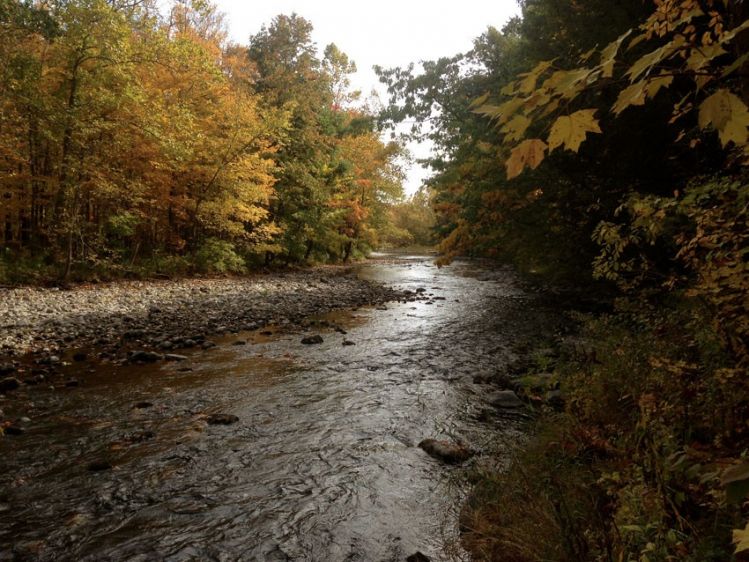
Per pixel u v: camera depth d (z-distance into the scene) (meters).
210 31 29.17
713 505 1.84
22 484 3.85
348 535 3.20
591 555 2.22
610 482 2.61
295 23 28.66
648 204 2.68
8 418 5.16
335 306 14.23
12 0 12.45
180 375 7.00
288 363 7.80
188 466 4.21
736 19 1.05
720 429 2.27
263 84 26.95
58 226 15.05
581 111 0.91
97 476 4.00
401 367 7.58
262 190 21.44
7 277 13.31
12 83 12.99
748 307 2.04
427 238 64.06
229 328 10.41
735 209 2.11
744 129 0.88
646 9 6.38
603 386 3.79
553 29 9.05
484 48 12.03
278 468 4.18
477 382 6.73
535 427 4.74
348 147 33.19
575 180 8.91
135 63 15.20
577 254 10.16
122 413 5.45
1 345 7.97
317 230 28.27
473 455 4.39
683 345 3.37
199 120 19.02
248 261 24.53
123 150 15.71
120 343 8.74
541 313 12.44
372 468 4.18
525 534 2.72
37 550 3.02
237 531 3.26
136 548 3.06
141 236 19.61
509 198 10.74
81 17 13.44
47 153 15.02
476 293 17.36
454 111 11.70
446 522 3.32
